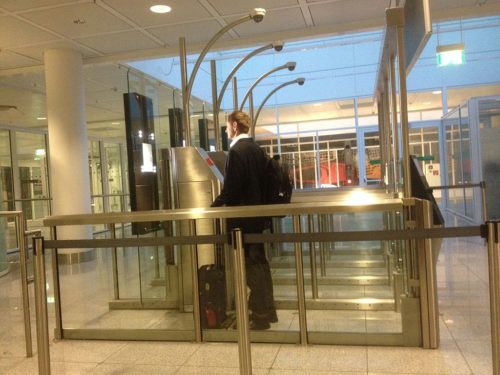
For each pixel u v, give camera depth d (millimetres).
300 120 15734
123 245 2822
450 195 12039
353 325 3338
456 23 12883
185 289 3639
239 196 3738
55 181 7867
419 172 3617
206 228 3529
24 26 6637
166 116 9688
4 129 10852
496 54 12750
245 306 2627
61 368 3205
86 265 6477
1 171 10781
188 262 3619
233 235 2641
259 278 3428
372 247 3338
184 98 5031
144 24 6887
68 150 7828
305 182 15812
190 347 3488
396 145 4031
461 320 3717
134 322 3793
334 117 15391
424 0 2639
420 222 3035
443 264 5762
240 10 6562
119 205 16078
